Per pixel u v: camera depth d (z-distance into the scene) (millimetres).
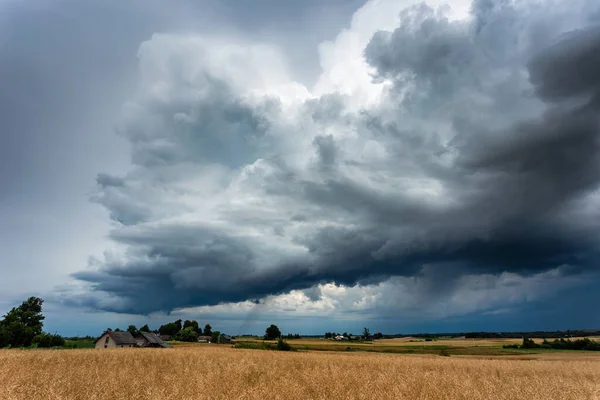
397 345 104875
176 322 150125
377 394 18328
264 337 136875
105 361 31328
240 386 18828
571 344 95500
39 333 75688
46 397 15922
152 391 16906
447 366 36531
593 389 21578
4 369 22969
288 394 17531
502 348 94688
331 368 27422
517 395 19531
